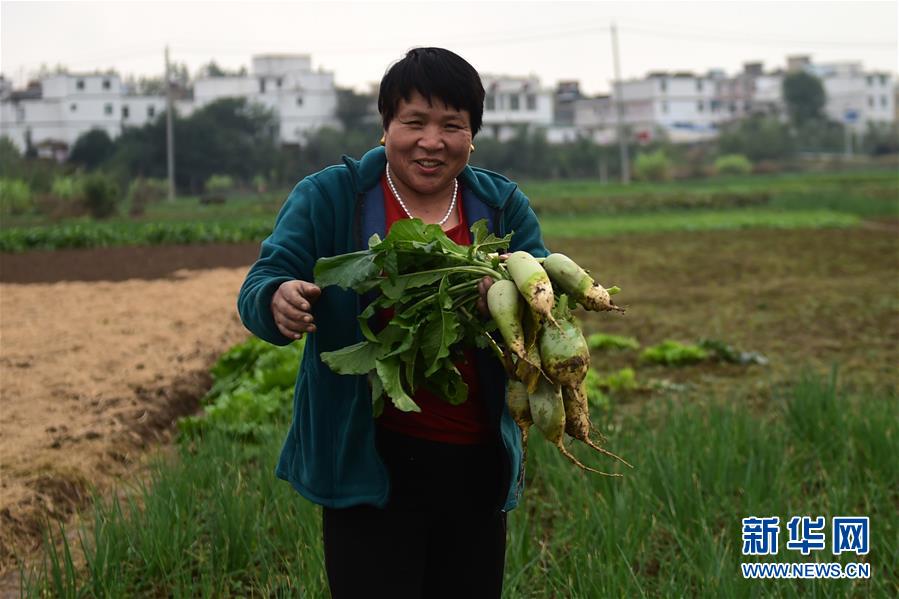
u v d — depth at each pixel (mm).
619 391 8758
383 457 2812
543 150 89938
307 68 108125
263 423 6926
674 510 4992
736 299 15203
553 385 2660
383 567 2820
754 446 5988
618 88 75312
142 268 19344
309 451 2848
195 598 4312
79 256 22781
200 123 77500
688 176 84375
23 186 46812
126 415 7195
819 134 112625
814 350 10734
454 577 2955
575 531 4672
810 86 121438
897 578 4332
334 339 2805
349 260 2645
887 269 19516
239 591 4363
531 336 2619
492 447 2896
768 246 25719
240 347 8562
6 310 12711
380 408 2684
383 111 2814
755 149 100438
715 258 22641
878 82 134250
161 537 4488
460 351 2754
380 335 2621
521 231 3037
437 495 2850
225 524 4586
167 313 12203
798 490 5332
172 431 7320
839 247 24938
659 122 115312
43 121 95250
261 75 103750
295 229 2824
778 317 13234
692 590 4250
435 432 2832
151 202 60250
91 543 5000
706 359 10117
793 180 68375
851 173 84938
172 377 8398
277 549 4605
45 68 104062
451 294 2672
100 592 4133
